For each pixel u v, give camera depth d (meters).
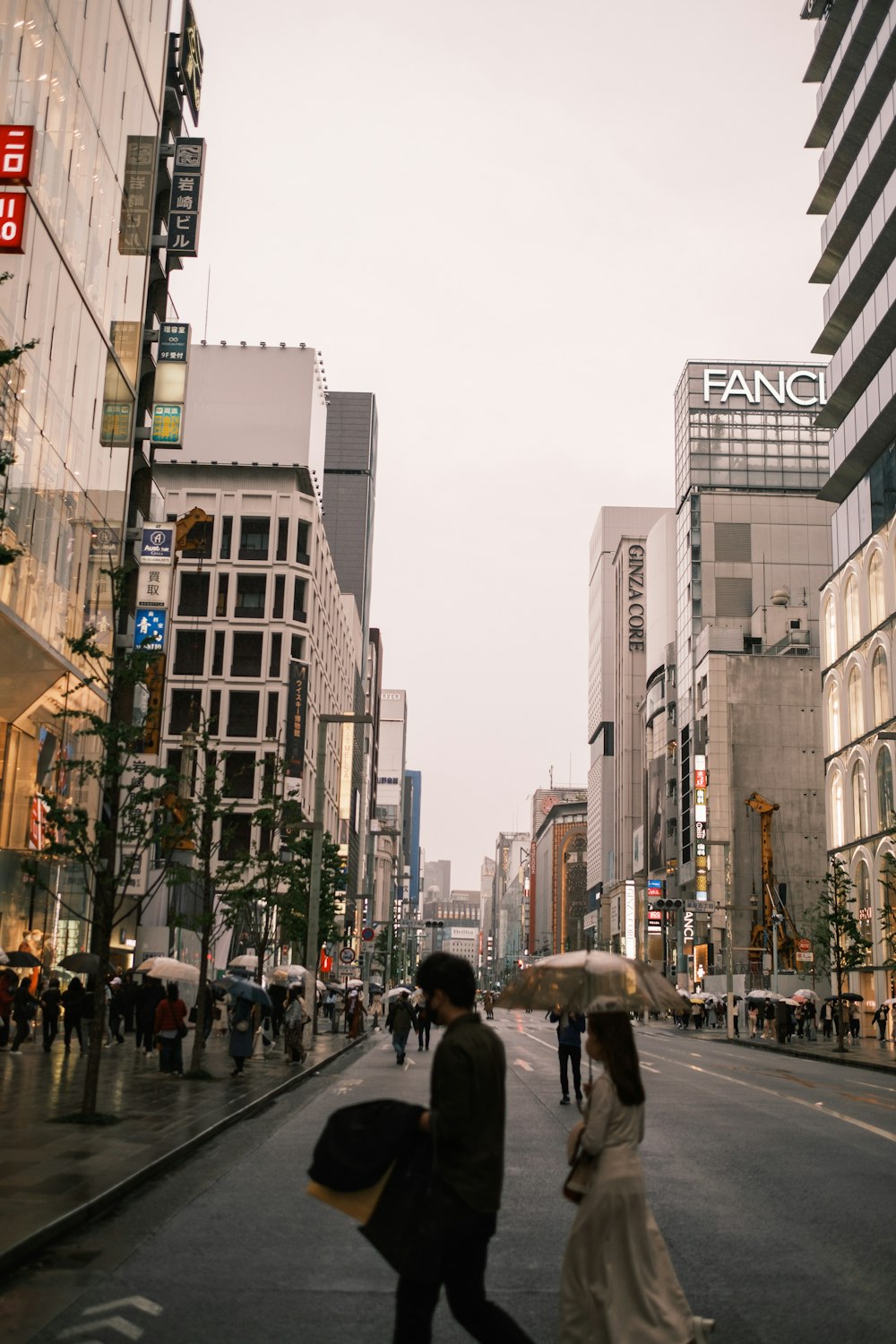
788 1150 15.09
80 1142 13.20
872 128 69.00
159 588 40.41
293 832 44.94
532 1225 10.18
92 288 33.56
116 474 37.41
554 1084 24.66
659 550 149.88
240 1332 6.84
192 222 44.72
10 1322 6.87
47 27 28.48
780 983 83.56
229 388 87.44
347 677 115.62
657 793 138.62
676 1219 10.46
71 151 30.91
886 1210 10.95
